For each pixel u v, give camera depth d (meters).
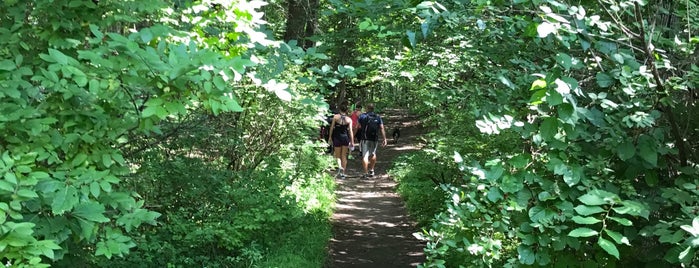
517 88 4.17
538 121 3.77
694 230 2.92
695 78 3.49
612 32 3.77
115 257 6.14
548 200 3.69
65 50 3.47
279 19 13.23
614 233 3.10
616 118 3.58
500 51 5.16
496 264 4.73
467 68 7.42
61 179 2.93
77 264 3.84
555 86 3.03
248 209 7.86
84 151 3.23
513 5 3.91
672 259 3.25
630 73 3.44
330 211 11.11
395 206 12.38
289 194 9.42
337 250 9.03
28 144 3.03
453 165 8.83
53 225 2.84
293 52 4.73
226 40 4.29
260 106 8.93
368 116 16.55
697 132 3.93
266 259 7.58
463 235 4.54
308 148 10.94
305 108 9.34
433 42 7.44
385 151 21.83
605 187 3.66
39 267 2.50
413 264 8.38
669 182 4.02
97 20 3.50
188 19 4.46
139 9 3.62
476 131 7.30
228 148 8.65
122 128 3.35
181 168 7.21
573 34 3.48
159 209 7.34
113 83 2.92
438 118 9.05
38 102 3.32
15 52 3.31
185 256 7.26
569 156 3.68
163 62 2.83
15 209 2.57
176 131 6.05
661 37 4.06
